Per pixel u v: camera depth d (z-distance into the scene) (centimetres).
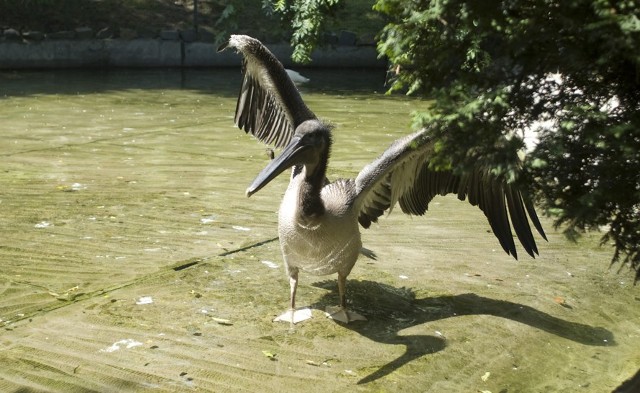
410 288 588
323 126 470
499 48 285
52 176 878
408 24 287
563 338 514
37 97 1488
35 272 585
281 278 596
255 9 2119
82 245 647
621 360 486
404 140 487
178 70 1978
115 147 1055
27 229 683
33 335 482
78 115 1306
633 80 279
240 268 611
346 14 2188
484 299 571
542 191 295
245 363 459
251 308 537
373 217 531
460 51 288
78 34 1952
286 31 2016
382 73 2041
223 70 2005
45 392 416
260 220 734
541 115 289
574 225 291
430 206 812
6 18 1945
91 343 475
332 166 966
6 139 1082
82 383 427
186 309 529
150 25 2059
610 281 612
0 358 451
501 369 468
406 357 475
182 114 1352
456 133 289
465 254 666
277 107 545
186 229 699
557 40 273
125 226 702
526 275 621
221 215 746
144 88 1662
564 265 645
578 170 286
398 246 682
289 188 504
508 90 281
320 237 477
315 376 446
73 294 547
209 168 945
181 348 473
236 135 1170
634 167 272
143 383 430
